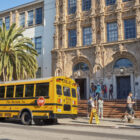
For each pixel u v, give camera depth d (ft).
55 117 45.78
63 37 96.17
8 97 53.57
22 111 50.60
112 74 84.84
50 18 107.04
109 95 81.71
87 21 92.89
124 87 83.61
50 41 105.29
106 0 90.94
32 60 85.10
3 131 38.22
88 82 89.40
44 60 105.70
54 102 46.21
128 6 85.30
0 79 85.20
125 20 86.02
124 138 30.89
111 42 85.10
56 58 96.53
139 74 79.25
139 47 80.07
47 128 43.50
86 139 30.01
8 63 80.28
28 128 43.21
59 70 94.99
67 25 97.30
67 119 61.98
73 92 53.31
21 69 84.58
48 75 103.09
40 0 111.34
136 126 45.50
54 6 106.52
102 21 88.33
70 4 98.73
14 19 119.14
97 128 44.75
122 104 68.49
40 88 48.73
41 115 47.09
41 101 47.03
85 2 95.55
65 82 50.57
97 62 86.43
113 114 65.31
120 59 85.20
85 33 93.81
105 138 30.86
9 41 81.71
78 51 91.71
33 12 114.42
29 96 49.85
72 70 93.30
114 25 87.76
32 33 112.78
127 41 82.28
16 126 46.88
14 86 53.16
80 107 74.43
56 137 31.71
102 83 84.89
